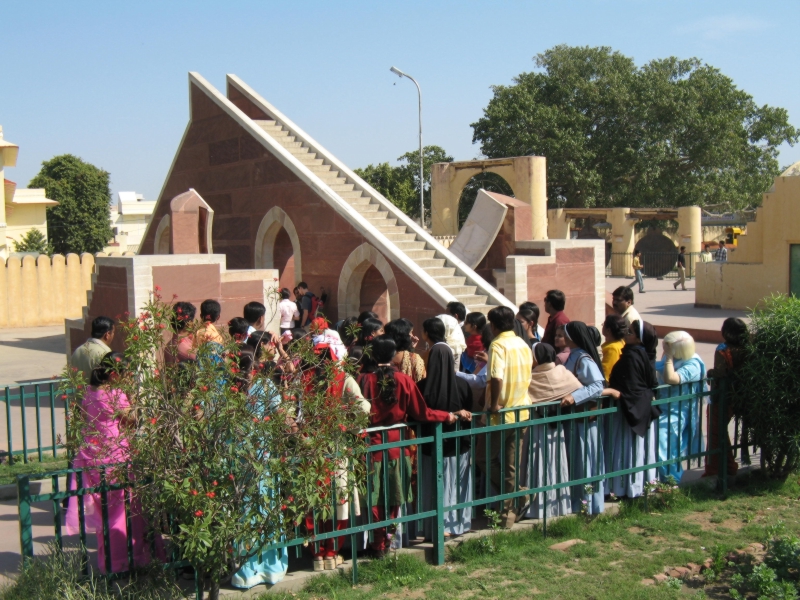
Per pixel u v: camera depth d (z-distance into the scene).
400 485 5.71
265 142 16.50
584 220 46.50
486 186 48.59
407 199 50.88
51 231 43.88
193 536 4.06
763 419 7.28
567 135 43.19
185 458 4.34
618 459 6.88
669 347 7.38
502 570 5.59
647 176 44.62
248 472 4.43
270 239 16.92
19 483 4.49
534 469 6.43
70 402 5.44
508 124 44.16
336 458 4.69
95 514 5.23
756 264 23.38
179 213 14.85
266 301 13.12
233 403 4.32
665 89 44.53
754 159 49.03
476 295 13.72
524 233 15.55
